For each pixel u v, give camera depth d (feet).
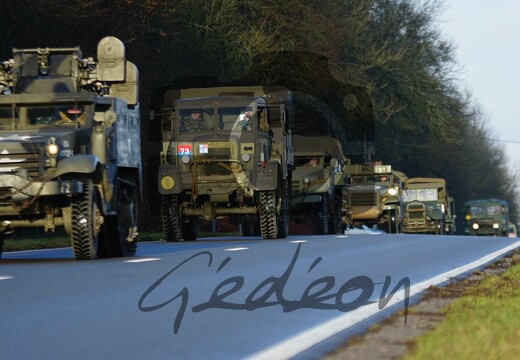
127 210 156.56
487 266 129.08
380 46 475.72
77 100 149.18
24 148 137.69
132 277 104.32
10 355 56.39
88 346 59.77
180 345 60.54
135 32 302.86
